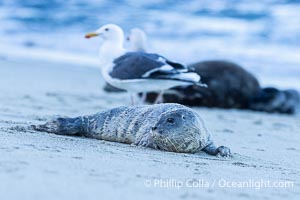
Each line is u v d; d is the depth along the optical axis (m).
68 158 14.18
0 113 23.19
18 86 35.69
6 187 10.52
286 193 13.48
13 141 15.97
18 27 55.00
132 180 12.62
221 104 35.00
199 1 60.69
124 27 53.72
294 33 52.03
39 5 60.00
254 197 12.70
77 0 61.31
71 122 18.41
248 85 35.78
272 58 47.38
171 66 26.45
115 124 18.06
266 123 29.19
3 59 46.78
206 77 34.84
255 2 59.19
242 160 17.52
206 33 52.44
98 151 15.95
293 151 20.64
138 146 17.41
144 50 30.94
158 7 59.22
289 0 58.81
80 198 10.48
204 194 12.30
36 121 21.14
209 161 16.41
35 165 12.70
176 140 16.94
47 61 47.22
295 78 43.50
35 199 10.07
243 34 52.31
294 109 35.84
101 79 42.59
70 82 40.09
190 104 34.50
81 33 53.78
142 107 18.16
